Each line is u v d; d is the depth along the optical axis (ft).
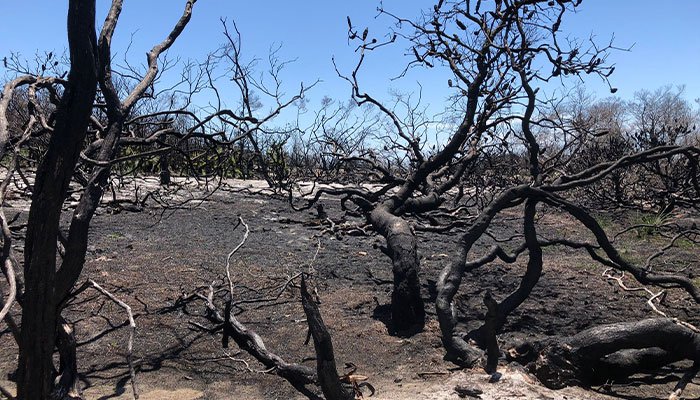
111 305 17.60
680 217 34.71
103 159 9.79
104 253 23.38
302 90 18.89
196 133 14.11
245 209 34.19
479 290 20.07
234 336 14.40
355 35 23.16
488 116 23.30
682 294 20.03
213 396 12.55
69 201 31.32
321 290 19.88
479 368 13.01
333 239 27.40
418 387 12.82
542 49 18.20
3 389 8.39
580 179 16.35
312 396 12.23
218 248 25.05
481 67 21.53
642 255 25.94
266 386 13.10
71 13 7.73
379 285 20.58
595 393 12.37
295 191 42.29
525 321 17.15
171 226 28.91
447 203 39.37
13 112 23.08
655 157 15.96
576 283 21.09
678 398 12.05
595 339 12.33
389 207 23.81
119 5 9.71
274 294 19.27
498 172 36.81
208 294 16.88
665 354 13.06
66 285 9.09
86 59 7.86
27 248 8.34
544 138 35.99
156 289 19.25
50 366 8.65
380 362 14.43
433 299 18.78
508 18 20.06
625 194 38.45
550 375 12.37
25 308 8.35
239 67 22.11
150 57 10.85
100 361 14.15
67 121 7.95
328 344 9.81
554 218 35.35
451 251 25.70
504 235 30.09
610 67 17.92
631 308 18.58
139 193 35.32
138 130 25.49
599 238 15.42
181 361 14.25
